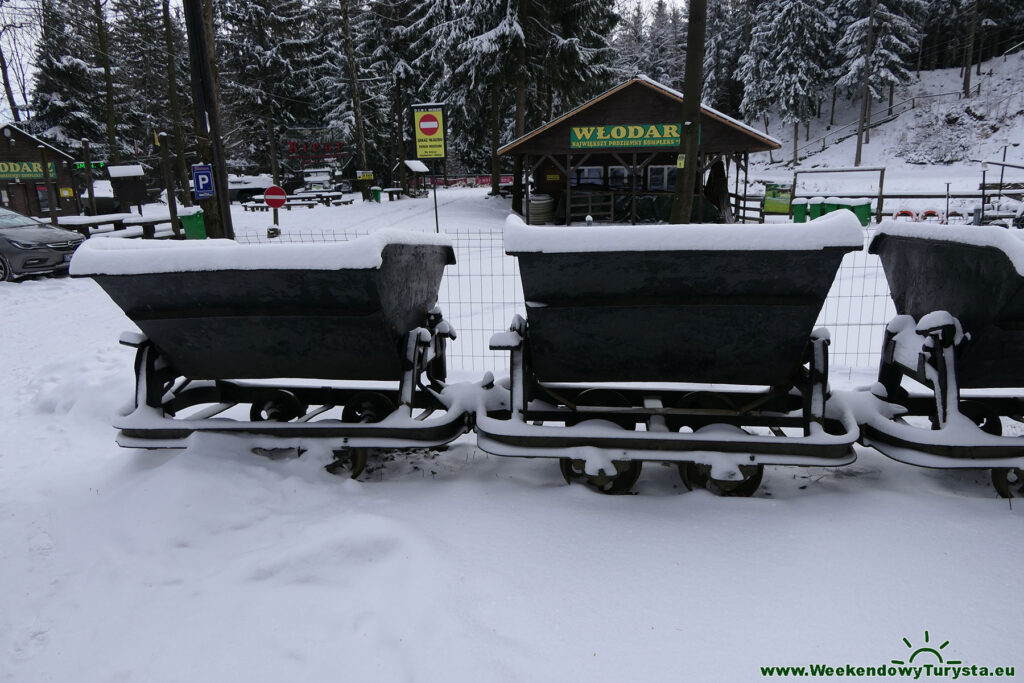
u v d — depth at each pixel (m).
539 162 20.88
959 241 3.14
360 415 4.36
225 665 2.21
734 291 3.12
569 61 25.38
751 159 62.00
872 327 7.00
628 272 3.09
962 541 2.85
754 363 3.44
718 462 3.27
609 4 27.72
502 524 3.11
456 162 65.88
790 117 55.12
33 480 4.00
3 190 21.22
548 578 2.67
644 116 19.48
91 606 2.62
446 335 4.41
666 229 2.94
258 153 47.59
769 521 3.08
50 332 8.57
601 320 3.33
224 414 5.16
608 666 2.16
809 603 2.47
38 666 2.29
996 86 54.38
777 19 53.72
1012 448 3.17
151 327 3.66
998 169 42.47
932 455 3.26
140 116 44.28
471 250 14.65
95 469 4.12
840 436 3.26
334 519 3.11
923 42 66.00
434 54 28.52
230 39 38.78
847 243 2.79
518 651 2.22
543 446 3.45
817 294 3.06
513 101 31.38
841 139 57.03
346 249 3.11
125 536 3.13
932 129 51.06
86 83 39.88
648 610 2.46
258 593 2.62
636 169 20.12
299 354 3.74
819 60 58.03
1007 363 3.34
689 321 3.27
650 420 3.60
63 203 22.95
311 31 43.75
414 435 3.60
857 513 3.13
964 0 57.72
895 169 48.22
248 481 3.49
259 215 28.38
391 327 3.61
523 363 3.57
